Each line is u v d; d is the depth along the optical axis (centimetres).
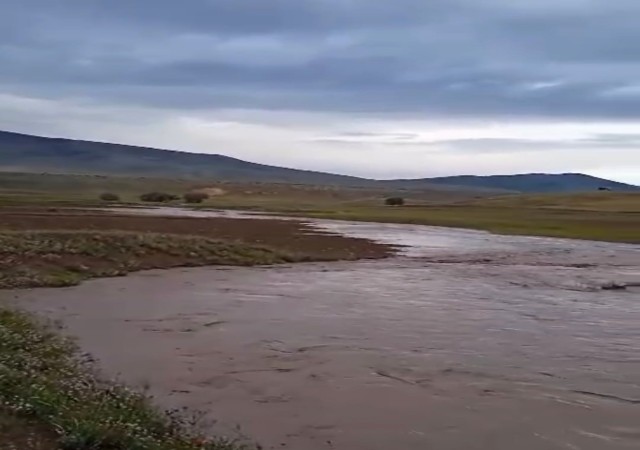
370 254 4462
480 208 12350
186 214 8094
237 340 1844
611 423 1226
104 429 934
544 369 1581
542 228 7419
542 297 2734
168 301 2500
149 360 1611
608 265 4106
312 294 2722
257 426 1172
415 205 15125
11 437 899
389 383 1449
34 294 2609
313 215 9519
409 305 2472
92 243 3572
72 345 1703
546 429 1191
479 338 1908
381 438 1134
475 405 1312
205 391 1370
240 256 3878
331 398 1339
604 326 2116
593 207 11969
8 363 1275
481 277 3400
